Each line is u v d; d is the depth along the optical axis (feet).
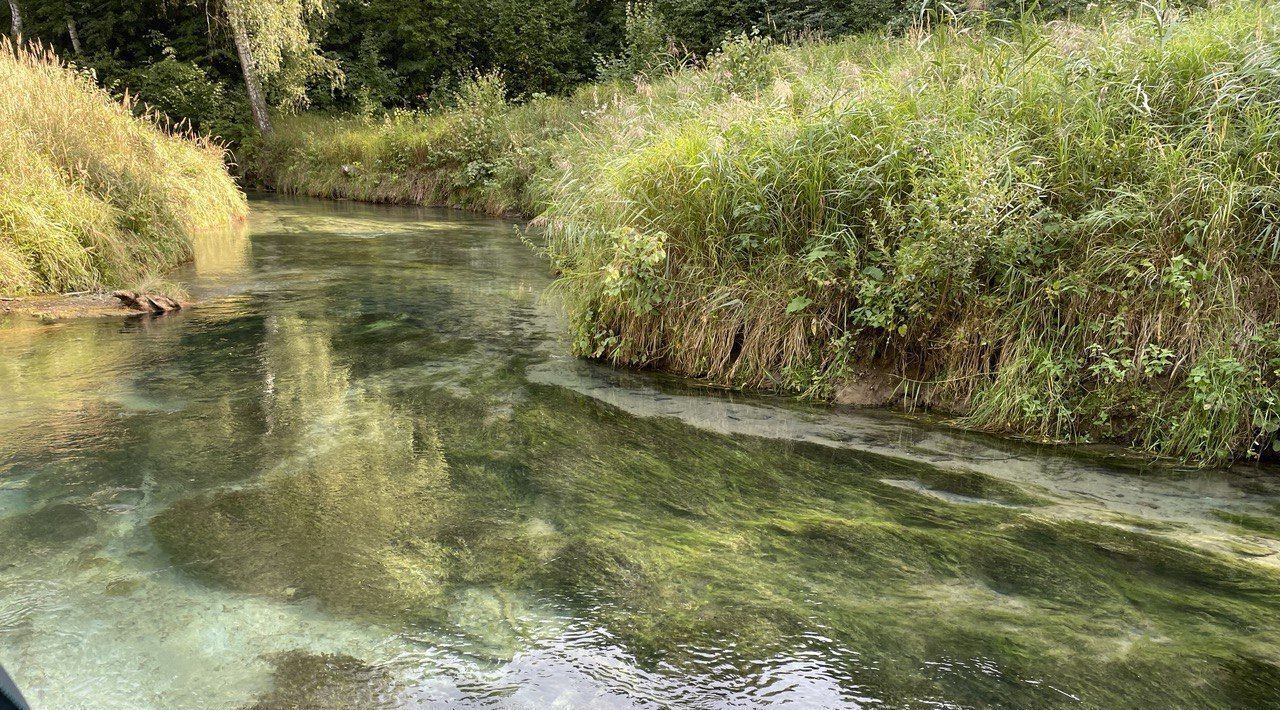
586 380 16.42
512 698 6.55
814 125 16.60
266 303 23.35
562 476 11.40
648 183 17.67
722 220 16.63
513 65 81.41
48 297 22.39
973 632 7.54
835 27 51.44
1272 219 12.29
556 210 22.09
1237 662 7.06
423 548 9.15
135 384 15.37
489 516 10.04
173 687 6.66
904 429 13.66
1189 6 18.29
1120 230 13.48
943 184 14.15
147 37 77.30
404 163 57.82
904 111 16.78
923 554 9.12
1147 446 12.59
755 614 7.85
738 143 17.54
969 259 13.47
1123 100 14.64
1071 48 17.35
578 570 8.70
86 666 6.90
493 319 21.75
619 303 17.44
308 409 14.15
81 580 8.30
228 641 7.31
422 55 82.23
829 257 15.46
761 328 16.14
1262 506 10.52
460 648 7.25
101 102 34.91
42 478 10.91
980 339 14.03
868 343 15.38
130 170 29.30
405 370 16.80
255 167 68.95
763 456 12.31
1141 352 12.53
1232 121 13.75
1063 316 13.60
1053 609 7.96
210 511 10.01
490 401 14.88
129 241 26.81
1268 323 12.12
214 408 14.07
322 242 36.60
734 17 59.16
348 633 7.47
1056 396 13.19
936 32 20.74
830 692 6.63
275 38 66.03
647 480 11.31
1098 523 9.97
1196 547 9.31
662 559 8.97
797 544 9.36
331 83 79.05
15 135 24.76
